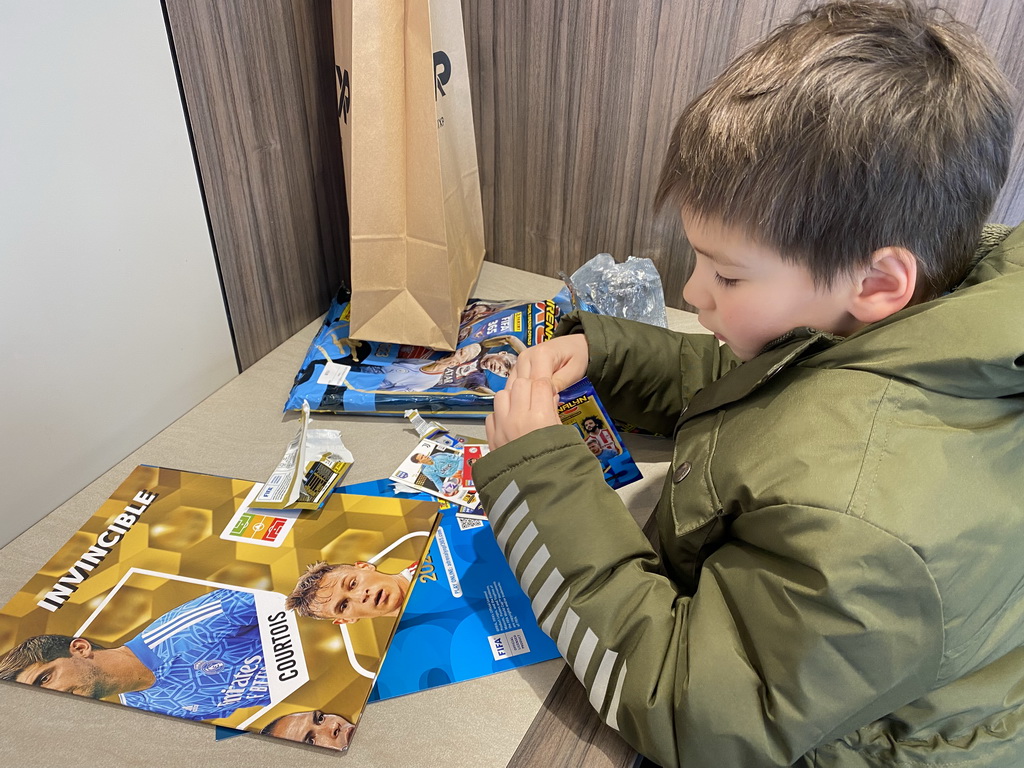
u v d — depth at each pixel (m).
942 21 0.52
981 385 0.46
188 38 0.65
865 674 0.43
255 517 0.66
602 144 0.91
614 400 0.75
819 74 0.45
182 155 0.68
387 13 0.69
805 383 0.51
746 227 0.48
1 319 0.57
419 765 0.50
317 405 0.78
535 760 0.51
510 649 0.56
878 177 0.44
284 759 0.49
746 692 0.45
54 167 0.58
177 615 0.57
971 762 0.49
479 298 0.99
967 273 0.55
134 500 0.67
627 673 0.50
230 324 0.81
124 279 0.67
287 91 0.79
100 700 0.52
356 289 0.80
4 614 0.57
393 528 0.65
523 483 0.55
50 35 0.55
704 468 0.55
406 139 0.74
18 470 0.62
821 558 0.43
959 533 0.44
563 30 0.85
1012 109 0.50
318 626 0.57
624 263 0.94
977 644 0.47
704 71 0.81
